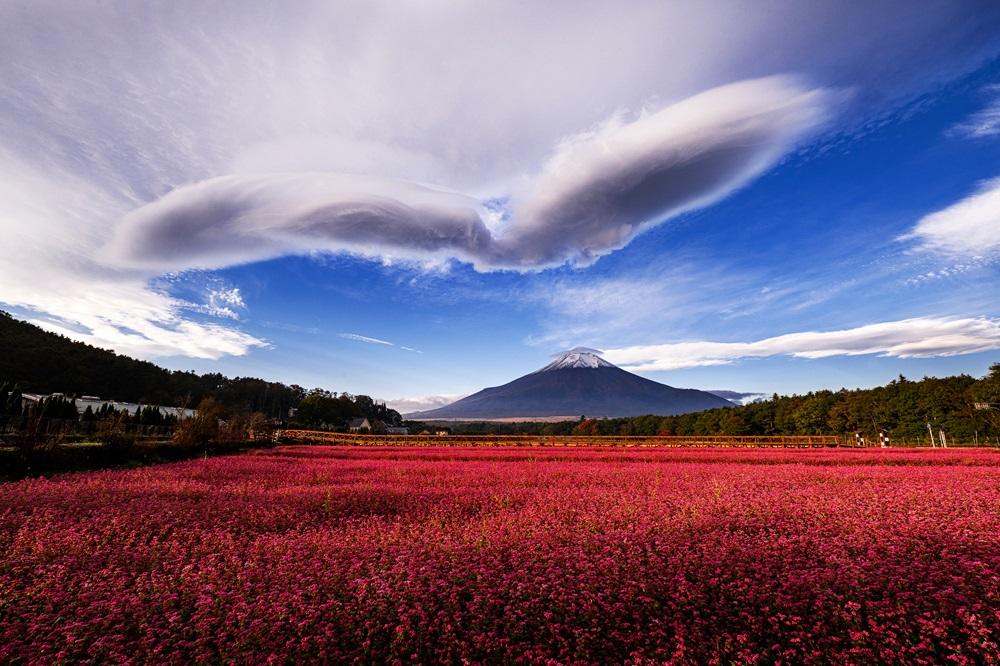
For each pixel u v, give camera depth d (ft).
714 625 16.48
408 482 54.39
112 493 41.42
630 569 20.75
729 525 29.30
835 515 31.50
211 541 26.48
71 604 17.43
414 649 15.17
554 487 49.37
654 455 91.30
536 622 16.42
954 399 165.48
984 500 36.94
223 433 116.88
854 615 16.35
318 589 18.39
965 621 15.81
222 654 14.44
